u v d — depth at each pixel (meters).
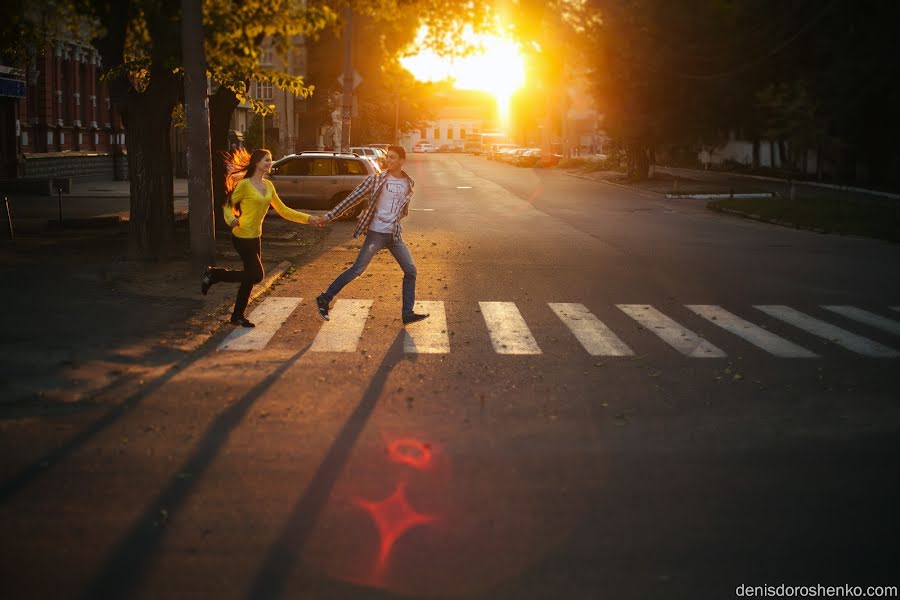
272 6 14.00
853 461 6.09
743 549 4.67
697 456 6.14
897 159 42.34
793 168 46.88
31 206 26.70
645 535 4.81
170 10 14.07
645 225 25.47
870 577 4.39
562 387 7.92
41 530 4.72
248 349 9.10
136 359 8.48
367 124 83.44
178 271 13.71
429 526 4.86
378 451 6.09
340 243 19.39
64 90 39.41
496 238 21.03
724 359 9.20
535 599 4.09
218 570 4.30
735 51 46.38
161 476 5.54
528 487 5.48
